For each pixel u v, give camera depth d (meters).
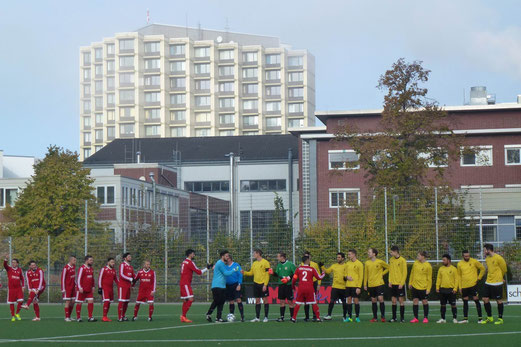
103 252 37.81
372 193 35.31
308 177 71.69
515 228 34.12
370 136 46.81
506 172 61.75
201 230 37.12
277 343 16.44
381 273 22.95
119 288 24.31
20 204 48.44
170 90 180.50
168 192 47.50
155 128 179.62
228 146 101.88
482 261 33.66
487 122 64.75
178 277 37.03
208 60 181.75
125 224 39.53
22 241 38.97
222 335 18.50
